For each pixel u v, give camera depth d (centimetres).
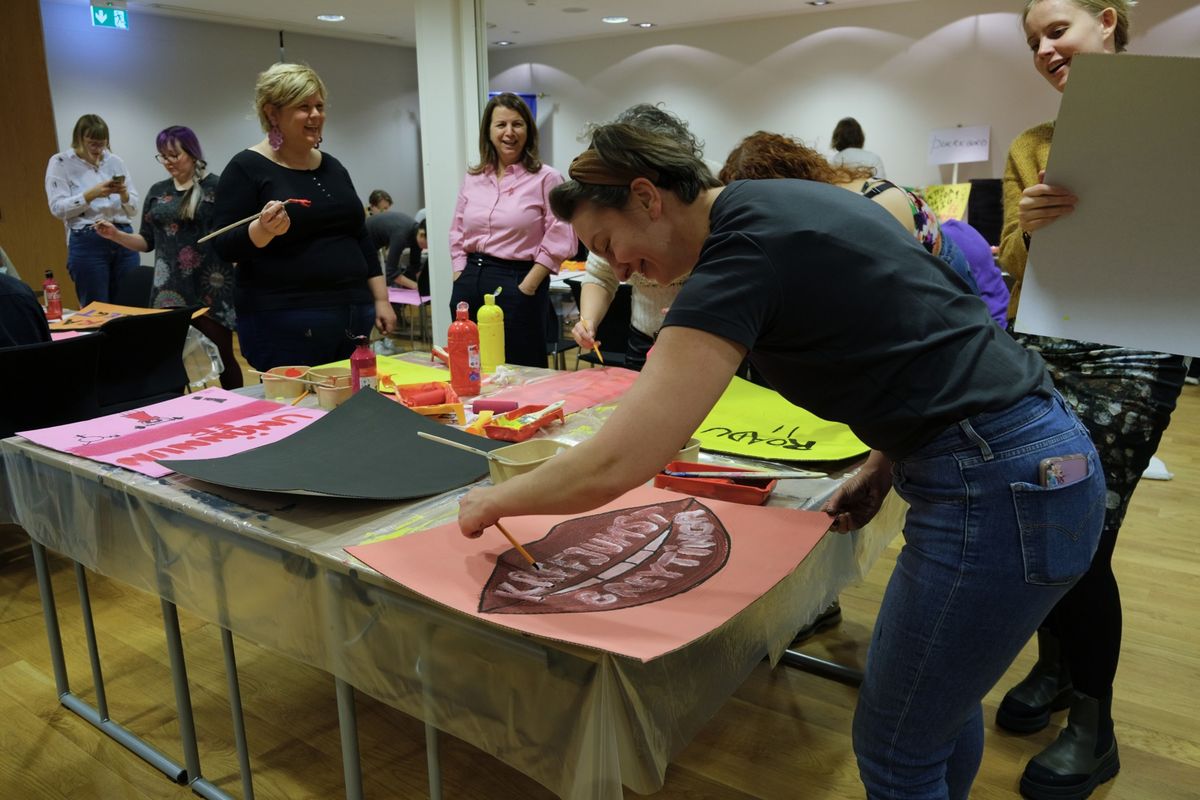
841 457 139
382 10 770
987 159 756
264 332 246
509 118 293
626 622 85
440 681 99
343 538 111
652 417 81
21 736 186
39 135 554
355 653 108
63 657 199
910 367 87
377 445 144
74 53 745
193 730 167
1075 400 156
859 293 85
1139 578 262
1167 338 115
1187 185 109
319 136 246
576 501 84
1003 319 179
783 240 83
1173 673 211
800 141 145
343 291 255
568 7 775
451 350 184
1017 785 171
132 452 147
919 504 94
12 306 246
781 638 107
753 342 83
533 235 301
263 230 223
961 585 91
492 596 92
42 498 158
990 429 88
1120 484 154
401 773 175
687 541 107
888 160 819
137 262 507
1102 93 111
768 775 175
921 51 778
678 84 917
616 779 81
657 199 91
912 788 102
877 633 102
